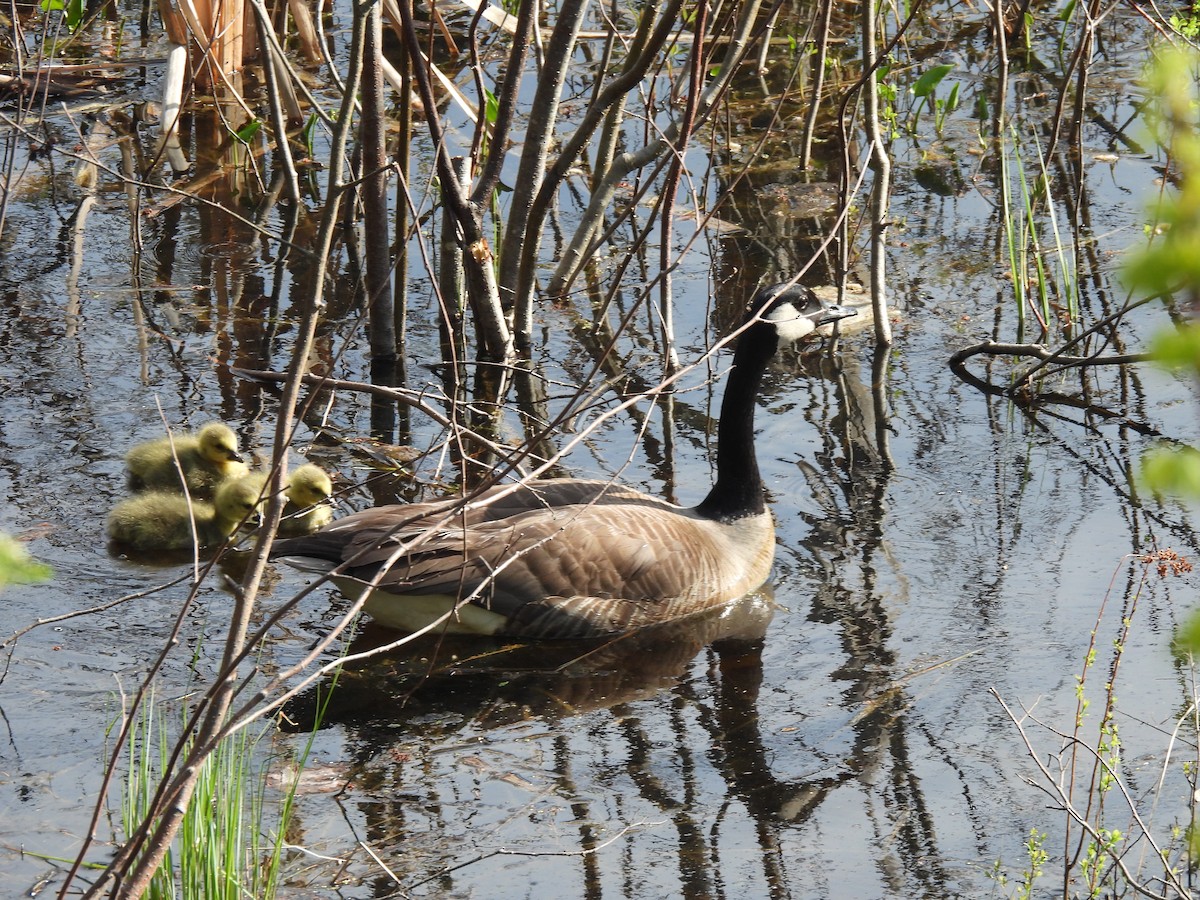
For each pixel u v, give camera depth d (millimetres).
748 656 10547
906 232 18750
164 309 16375
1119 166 20375
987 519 12352
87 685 9656
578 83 23188
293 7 22672
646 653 10703
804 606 11203
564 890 7762
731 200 19641
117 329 15789
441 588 10438
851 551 11969
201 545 11883
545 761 9109
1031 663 10125
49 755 8828
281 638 10500
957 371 15398
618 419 14516
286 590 11242
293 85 21469
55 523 11906
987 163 20750
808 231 18672
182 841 7621
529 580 10648
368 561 10375
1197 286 2645
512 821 8422
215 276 17281
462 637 10852
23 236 18094
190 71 22359
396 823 8375
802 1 26547
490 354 15672
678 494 12883
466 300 17016
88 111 21953
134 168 20312
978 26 25859
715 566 11289
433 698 9914
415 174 19578
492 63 23578
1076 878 7848
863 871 7949
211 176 20141
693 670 10375
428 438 13938
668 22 14133
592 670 10414
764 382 15312
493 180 15117
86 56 23828
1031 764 8984
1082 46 18688
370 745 9258
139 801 8047
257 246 18156
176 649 10180
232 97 22422
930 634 10609
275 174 20359
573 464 13484
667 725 9578
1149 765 8922
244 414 14094
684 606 11102
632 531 11039
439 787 8789
